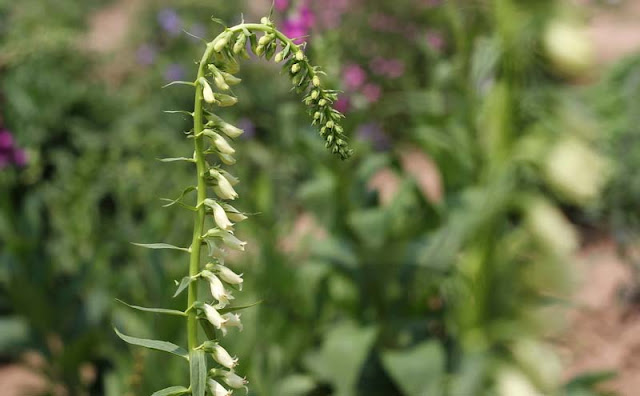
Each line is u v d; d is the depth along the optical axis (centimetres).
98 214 273
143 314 174
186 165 304
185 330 154
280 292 173
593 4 186
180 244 209
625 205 264
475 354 173
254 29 73
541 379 171
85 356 188
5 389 222
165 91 370
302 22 160
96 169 293
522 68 165
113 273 221
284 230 201
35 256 199
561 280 177
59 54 353
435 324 193
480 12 190
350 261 172
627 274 261
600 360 222
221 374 77
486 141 175
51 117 315
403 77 353
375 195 185
